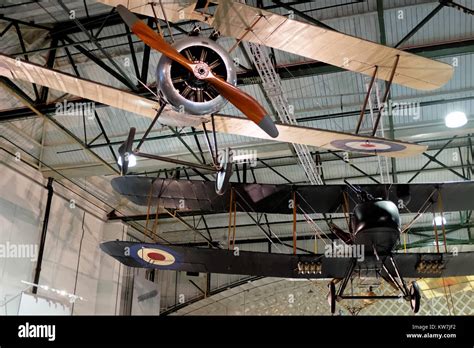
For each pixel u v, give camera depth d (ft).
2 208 28.55
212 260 22.63
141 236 46.11
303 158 31.73
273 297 46.73
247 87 27.73
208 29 24.53
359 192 20.27
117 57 26.30
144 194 23.47
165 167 33.22
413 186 20.74
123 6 14.01
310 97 27.94
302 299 45.65
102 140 31.30
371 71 18.99
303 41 16.94
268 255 21.42
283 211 23.86
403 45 24.48
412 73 18.78
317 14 23.45
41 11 23.67
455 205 22.15
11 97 27.45
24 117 26.89
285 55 24.66
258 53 23.58
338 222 42.42
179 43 13.99
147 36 13.69
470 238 42.37
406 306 40.83
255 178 37.35
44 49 23.12
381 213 17.71
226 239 47.09
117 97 18.16
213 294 47.50
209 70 13.74
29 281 30.07
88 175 32.96
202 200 23.41
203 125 16.21
